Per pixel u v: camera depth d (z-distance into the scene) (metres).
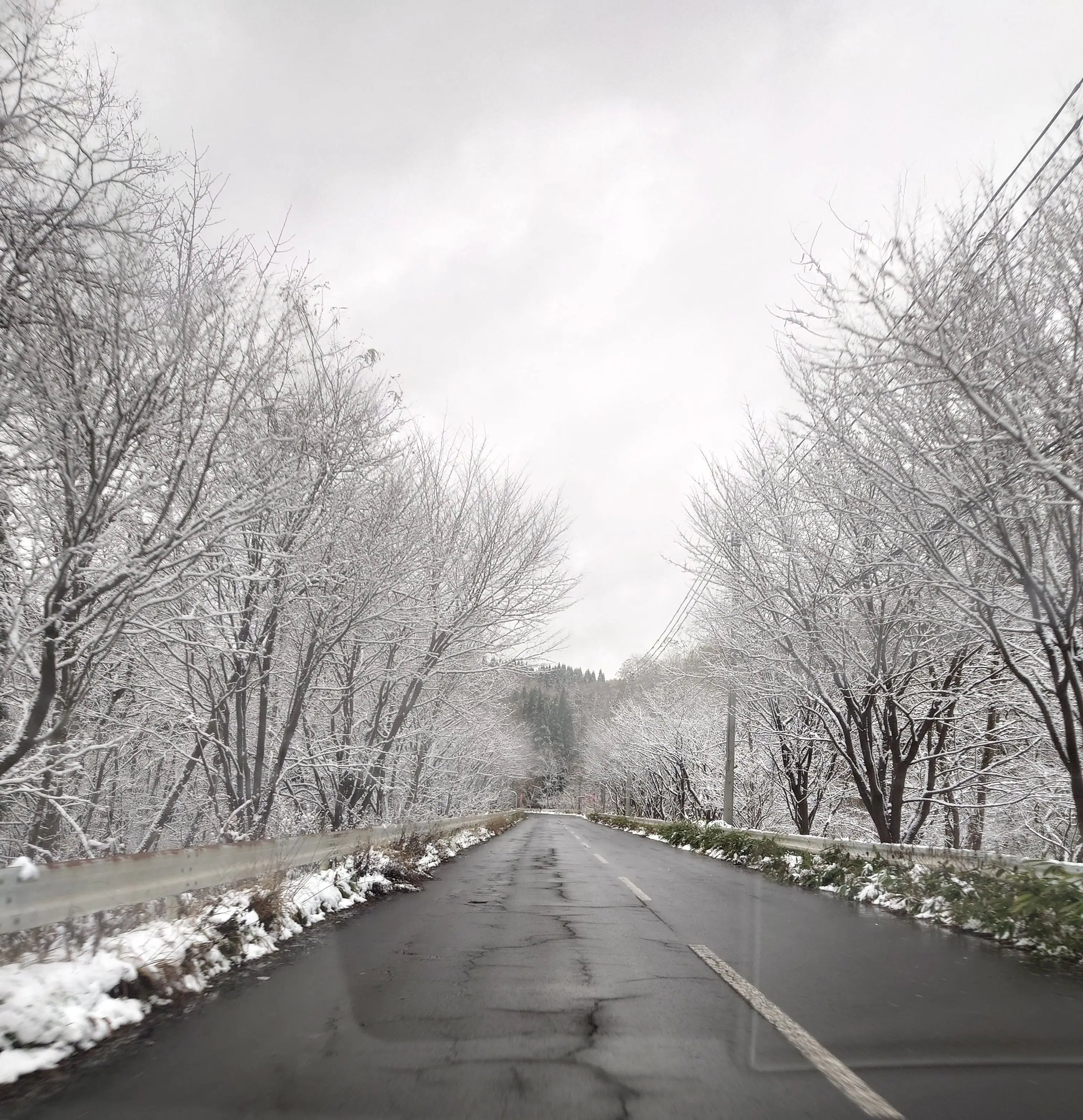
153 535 7.71
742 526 17.52
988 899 9.41
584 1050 4.81
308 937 8.52
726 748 30.72
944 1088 4.25
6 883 4.85
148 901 6.42
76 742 9.54
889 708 16.75
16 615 6.92
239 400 8.09
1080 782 9.86
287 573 10.76
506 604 18.31
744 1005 5.89
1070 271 8.72
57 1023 4.72
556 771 121.94
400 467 14.14
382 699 17.12
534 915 10.26
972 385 8.20
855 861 13.86
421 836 18.25
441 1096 4.10
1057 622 9.57
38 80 6.69
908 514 11.48
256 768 12.45
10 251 6.68
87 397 7.13
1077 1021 5.55
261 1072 4.42
